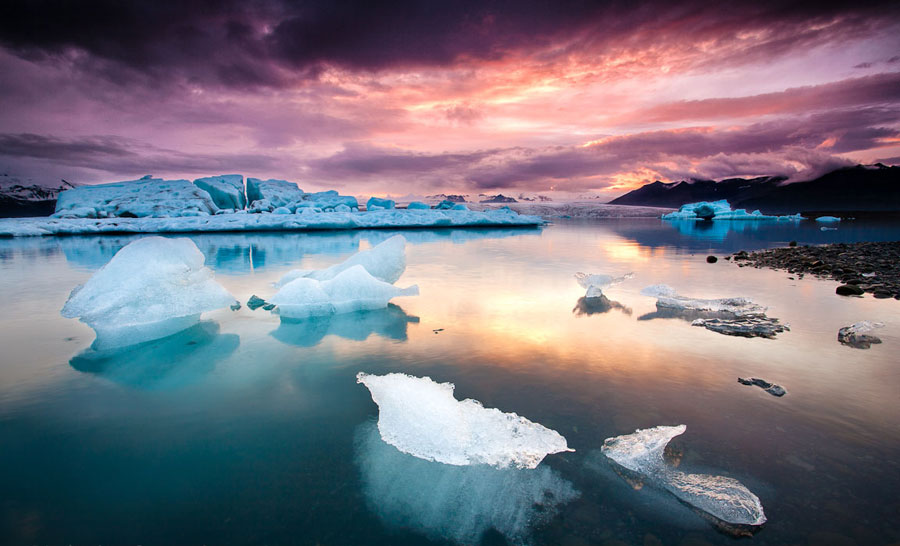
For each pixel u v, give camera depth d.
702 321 3.98
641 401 2.43
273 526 1.52
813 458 1.88
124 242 14.48
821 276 6.54
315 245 12.93
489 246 11.95
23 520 1.56
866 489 1.68
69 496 1.69
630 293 5.36
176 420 2.29
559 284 6.04
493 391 2.57
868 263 7.59
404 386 2.59
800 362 2.99
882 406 2.35
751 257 8.98
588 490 1.72
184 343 3.55
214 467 1.87
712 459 1.89
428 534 1.48
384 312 4.52
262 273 7.27
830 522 1.51
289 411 2.38
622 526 1.52
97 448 2.02
